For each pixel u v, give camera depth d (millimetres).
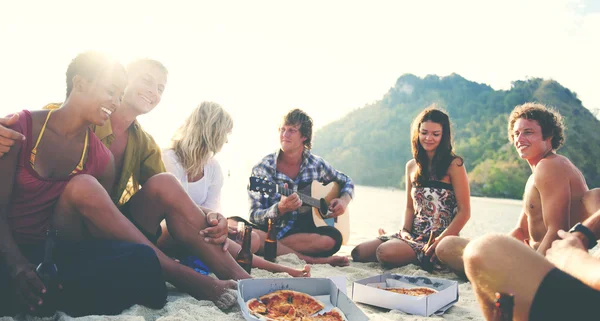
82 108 2316
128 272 2273
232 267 2750
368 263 4508
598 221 1771
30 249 2309
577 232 1725
